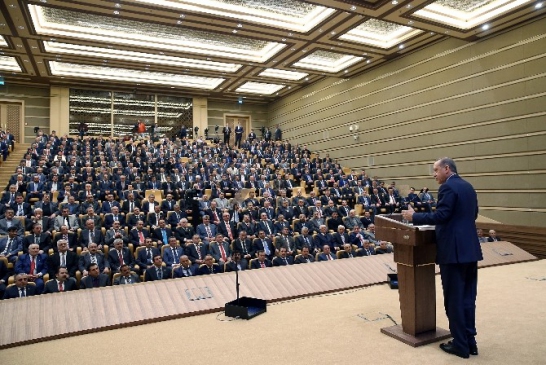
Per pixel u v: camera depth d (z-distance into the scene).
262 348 2.74
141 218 8.30
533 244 9.59
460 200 2.63
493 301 3.76
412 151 13.17
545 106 9.59
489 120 10.82
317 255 6.85
